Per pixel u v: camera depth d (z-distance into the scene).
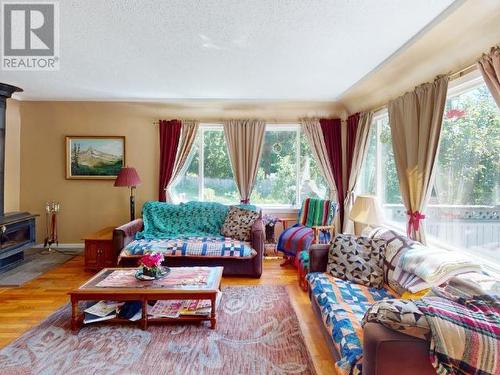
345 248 2.70
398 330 1.29
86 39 2.50
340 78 3.50
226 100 4.52
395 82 3.42
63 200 4.86
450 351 1.18
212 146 4.96
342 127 4.90
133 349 2.23
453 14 2.03
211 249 3.65
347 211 4.63
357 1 1.93
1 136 3.83
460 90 2.51
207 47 2.65
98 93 4.21
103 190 4.88
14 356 2.14
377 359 1.26
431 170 2.64
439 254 2.10
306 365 2.07
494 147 2.22
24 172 4.82
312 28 2.30
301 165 4.96
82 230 4.89
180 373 1.98
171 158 4.78
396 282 2.30
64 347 2.25
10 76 3.46
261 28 2.30
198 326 2.56
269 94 4.23
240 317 2.72
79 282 3.52
